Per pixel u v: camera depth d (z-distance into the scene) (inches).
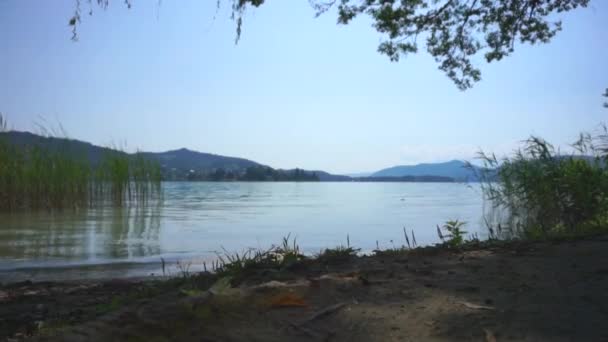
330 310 112.3
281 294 118.5
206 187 2514.8
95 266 258.4
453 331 100.7
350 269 161.2
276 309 113.1
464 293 126.7
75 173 663.1
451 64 378.6
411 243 341.7
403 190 2241.6
